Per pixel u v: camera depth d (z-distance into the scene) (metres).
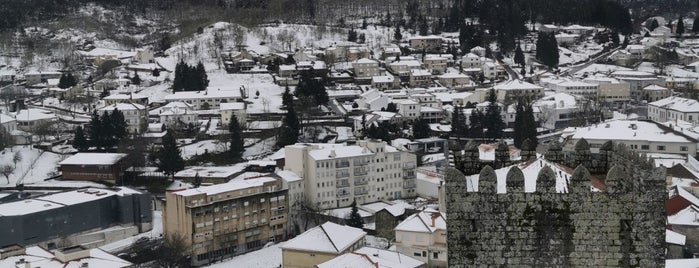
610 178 31.73
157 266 174.00
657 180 31.41
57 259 143.88
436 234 150.00
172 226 185.38
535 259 32.31
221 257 185.25
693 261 82.06
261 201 192.62
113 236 199.00
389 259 139.12
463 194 32.56
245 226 189.38
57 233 190.12
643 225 31.67
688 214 132.38
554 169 36.72
